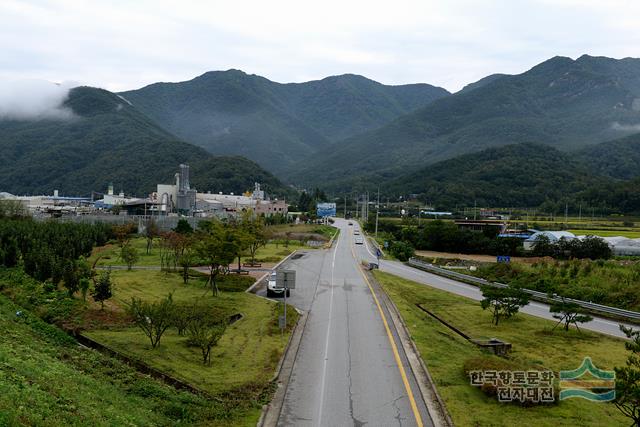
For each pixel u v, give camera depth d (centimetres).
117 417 1148
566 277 3959
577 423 1305
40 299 2411
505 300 2820
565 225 9831
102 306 2412
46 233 4250
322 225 11925
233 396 1429
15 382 1159
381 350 1956
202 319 2205
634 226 9831
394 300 3116
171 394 1405
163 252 5159
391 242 7275
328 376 1636
